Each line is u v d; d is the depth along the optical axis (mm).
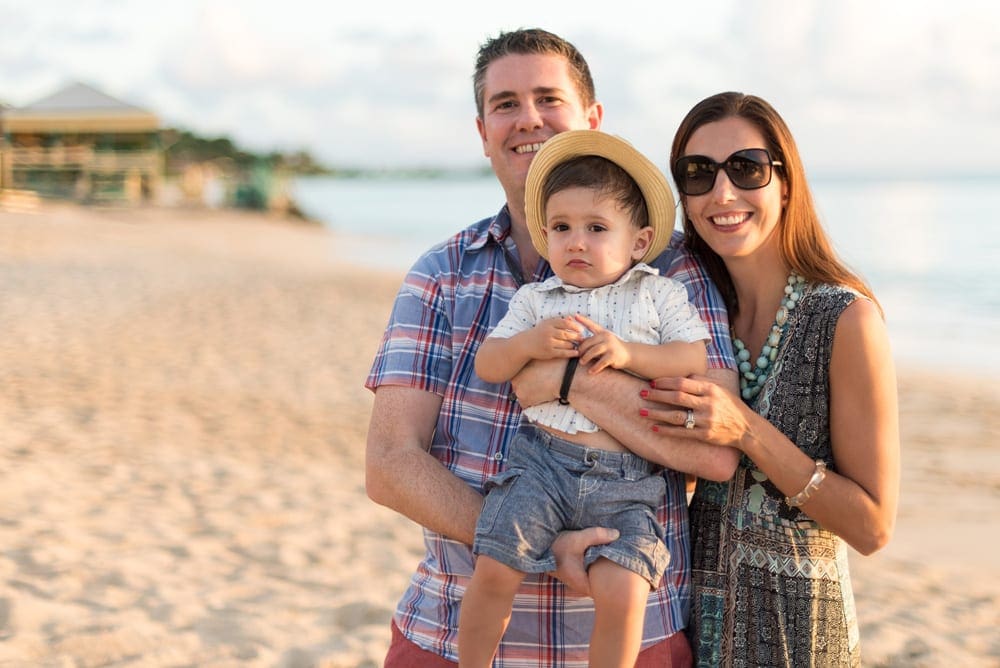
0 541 5766
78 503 6703
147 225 38406
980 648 5211
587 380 2592
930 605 5852
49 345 12398
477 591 2529
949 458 9492
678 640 2729
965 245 37375
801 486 2570
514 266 2908
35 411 9078
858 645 2766
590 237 2689
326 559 6121
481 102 3080
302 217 61625
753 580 2688
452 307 2867
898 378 14133
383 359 2846
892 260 31734
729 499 2748
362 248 42062
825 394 2666
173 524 6504
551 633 2645
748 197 2713
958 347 17188
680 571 2744
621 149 2695
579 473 2602
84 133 46469
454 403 2803
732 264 2873
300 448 8734
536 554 2512
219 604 5219
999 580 6340
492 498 2588
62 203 42344
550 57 2967
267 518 6816
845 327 2625
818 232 2797
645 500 2582
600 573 2461
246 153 71938
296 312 17094
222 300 17891
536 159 2762
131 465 7746
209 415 9594
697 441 2568
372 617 5227
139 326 14398
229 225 45938
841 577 2688
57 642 4543
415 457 2684
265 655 4617
